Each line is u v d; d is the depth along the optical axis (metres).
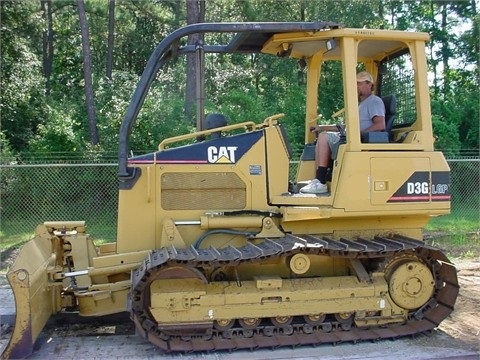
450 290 5.82
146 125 18.28
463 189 14.54
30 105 21.02
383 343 5.62
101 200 13.09
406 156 5.73
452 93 23.84
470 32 25.17
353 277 5.71
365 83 6.35
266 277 5.59
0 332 6.16
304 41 6.01
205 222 5.75
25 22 22.91
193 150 5.94
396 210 5.68
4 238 11.61
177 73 21.34
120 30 31.22
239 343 5.39
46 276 5.72
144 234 5.87
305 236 5.83
